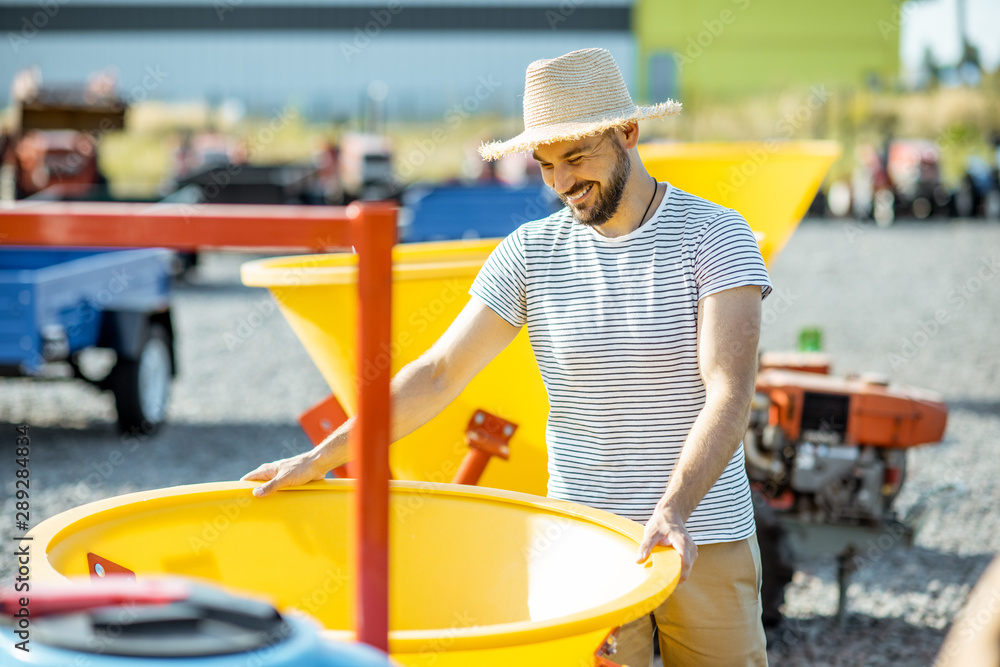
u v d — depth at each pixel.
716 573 2.13
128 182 24.88
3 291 5.79
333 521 2.17
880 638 3.99
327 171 20.75
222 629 1.02
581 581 1.93
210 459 6.49
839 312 12.07
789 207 4.23
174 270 14.91
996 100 29.02
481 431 3.02
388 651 1.25
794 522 4.12
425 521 2.17
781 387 4.16
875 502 4.09
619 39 28.61
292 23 31.84
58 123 16.45
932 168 21.73
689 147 4.28
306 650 1.00
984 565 4.79
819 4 26.77
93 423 7.51
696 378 2.12
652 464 2.14
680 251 2.09
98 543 1.87
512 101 30.94
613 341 2.13
